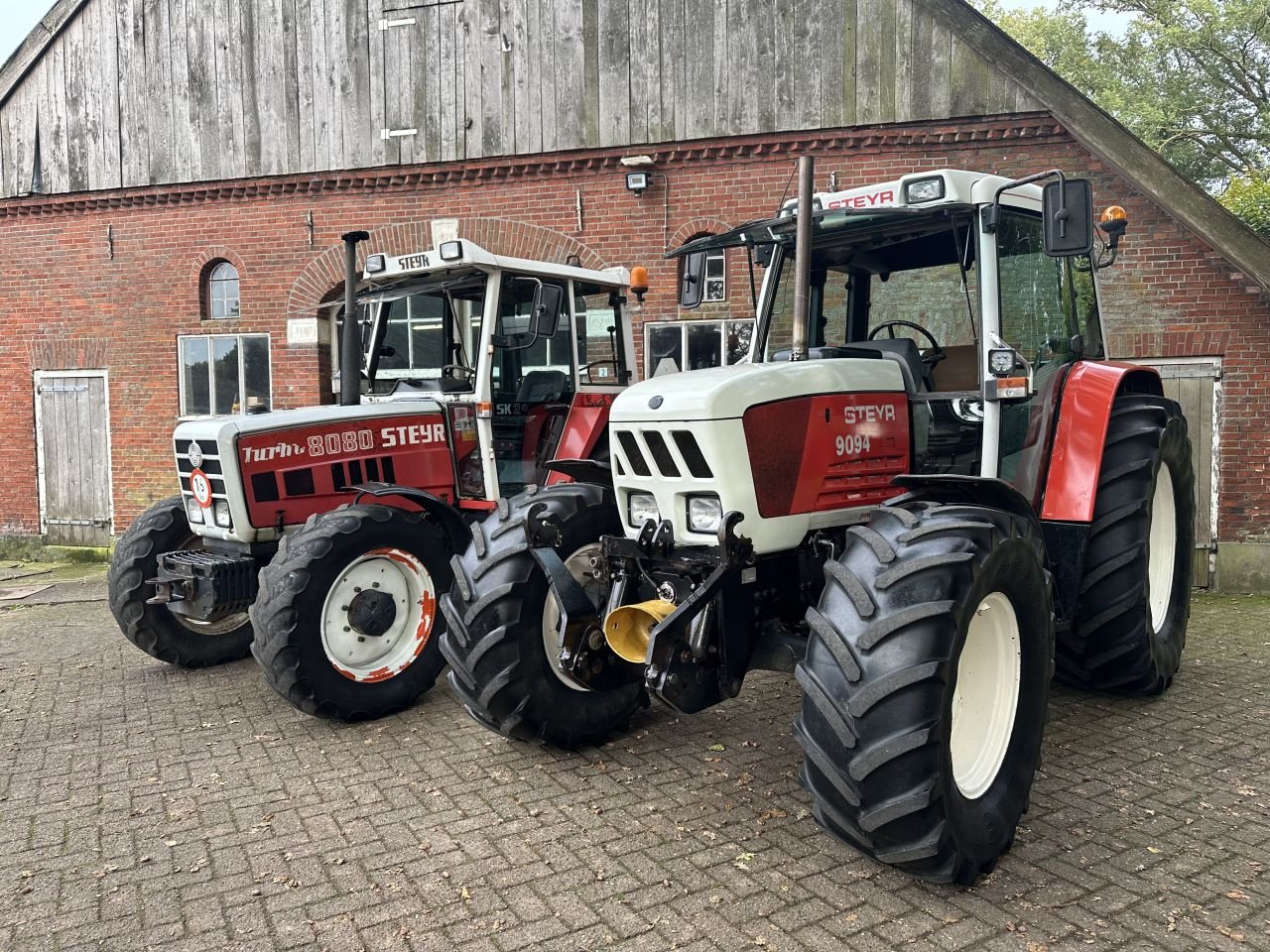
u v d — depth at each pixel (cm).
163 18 1029
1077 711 454
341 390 576
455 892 294
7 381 1102
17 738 454
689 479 338
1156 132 2205
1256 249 757
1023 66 822
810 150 886
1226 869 299
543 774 389
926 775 264
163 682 551
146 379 1056
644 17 916
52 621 758
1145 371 467
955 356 395
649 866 307
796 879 296
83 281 1069
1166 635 477
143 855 325
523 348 578
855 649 274
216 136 1021
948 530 288
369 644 473
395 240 988
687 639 330
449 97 965
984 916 271
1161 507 487
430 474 556
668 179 918
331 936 271
